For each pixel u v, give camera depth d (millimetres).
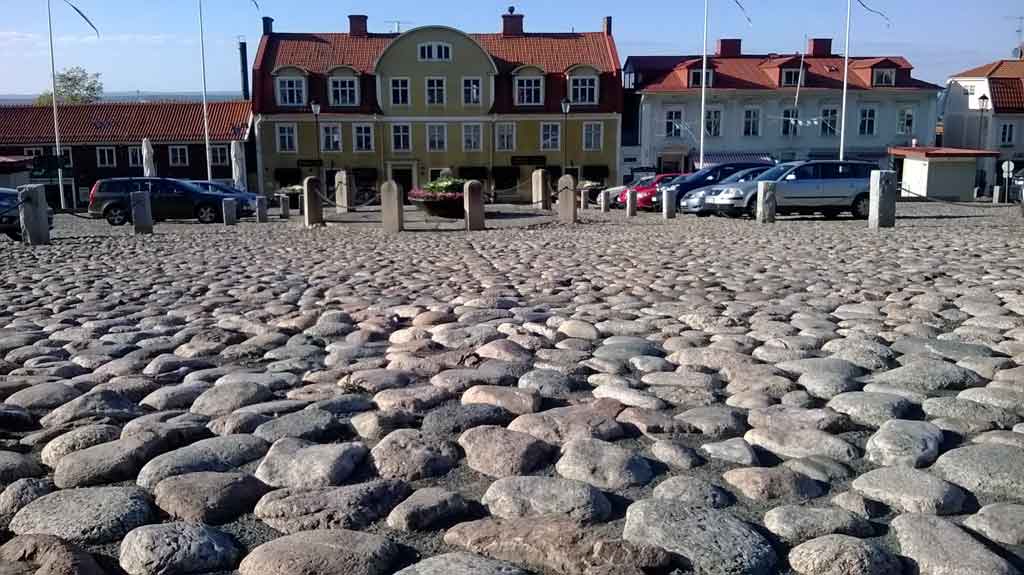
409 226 23656
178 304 8648
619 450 3764
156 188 31047
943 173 38625
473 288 9539
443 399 4730
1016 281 9156
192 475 3557
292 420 4312
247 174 57094
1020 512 3090
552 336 6477
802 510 3135
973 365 5184
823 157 57594
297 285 10180
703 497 3297
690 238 16812
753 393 4625
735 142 57312
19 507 3357
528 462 3719
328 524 3174
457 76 55781
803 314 7152
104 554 2996
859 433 4055
